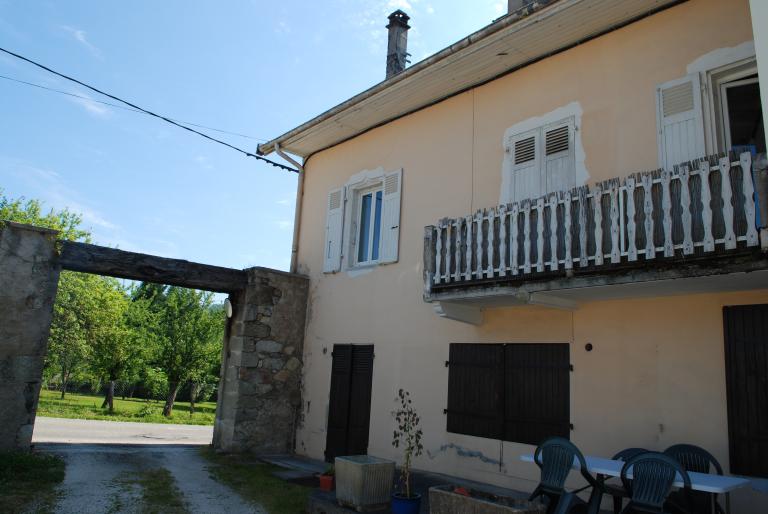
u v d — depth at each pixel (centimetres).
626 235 535
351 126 1016
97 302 2083
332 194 1064
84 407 2398
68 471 699
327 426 945
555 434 649
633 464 429
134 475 717
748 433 511
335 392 950
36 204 2133
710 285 518
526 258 601
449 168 848
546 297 616
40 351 755
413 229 884
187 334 2381
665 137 610
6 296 734
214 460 865
